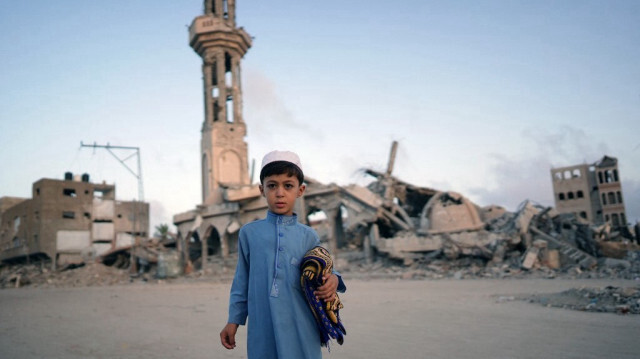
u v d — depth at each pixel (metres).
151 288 27.62
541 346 5.13
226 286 26.58
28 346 6.54
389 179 45.69
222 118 64.50
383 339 6.02
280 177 2.33
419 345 5.48
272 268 2.20
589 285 15.58
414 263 33.22
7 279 49.19
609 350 4.79
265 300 2.18
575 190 65.69
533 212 33.16
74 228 66.12
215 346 6.06
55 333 7.92
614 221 61.97
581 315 7.79
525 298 11.30
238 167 63.88
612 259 28.11
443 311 9.19
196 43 67.19
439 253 33.16
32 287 42.72
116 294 21.41
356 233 50.59
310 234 2.34
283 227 2.30
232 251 51.84
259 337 2.15
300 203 43.66
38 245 63.19
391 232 43.12
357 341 5.92
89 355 5.68
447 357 4.73
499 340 5.62
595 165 65.12
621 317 7.38
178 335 7.21
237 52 68.12
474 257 31.02
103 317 10.56
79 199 67.31
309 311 2.16
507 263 29.34
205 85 66.50
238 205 48.38
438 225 36.59
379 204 39.03
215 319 9.46
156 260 48.31
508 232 32.53
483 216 48.84
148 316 10.47
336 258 40.53
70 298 19.39
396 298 12.99
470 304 10.52
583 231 31.52
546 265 27.81
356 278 29.36
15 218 71.31
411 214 51.00
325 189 42.53
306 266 2.14
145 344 6.39
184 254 52.88
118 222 70.88
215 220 50.62
